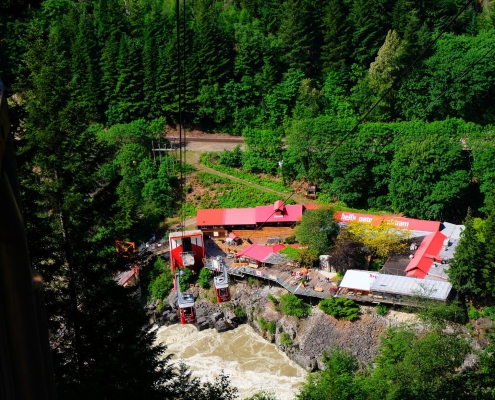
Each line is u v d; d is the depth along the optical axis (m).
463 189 97.31
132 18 130.12
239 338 82.31
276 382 73.94
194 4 133.62
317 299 82.69
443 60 113.31
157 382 35.00
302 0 124.81
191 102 122.12
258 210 100.50
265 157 114.31
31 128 37.78
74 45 121.50
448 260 81.81
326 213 91.19
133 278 91.69
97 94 122.69
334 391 47.59
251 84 123.31
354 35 123.31
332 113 120.69
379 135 103.69
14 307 8.20
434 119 114.81
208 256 95.88
